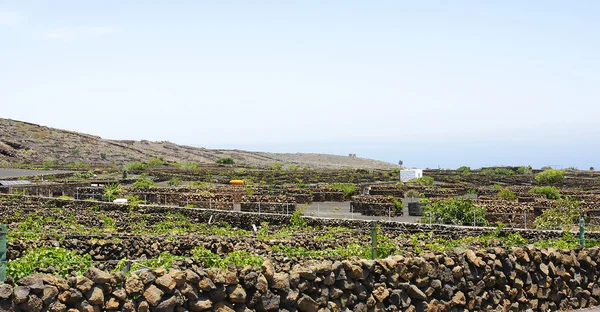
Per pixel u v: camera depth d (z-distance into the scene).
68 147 145.50
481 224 32.69
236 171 101.94
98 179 72.06
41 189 53.94
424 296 12.07
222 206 42.44
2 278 9.62
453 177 91.00
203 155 185.00
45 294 8.80
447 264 12.59
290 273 10.97
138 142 184.00
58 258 14.32
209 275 10.20
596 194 54.72
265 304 10.46
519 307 13.41
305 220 34.12
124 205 39.66
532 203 41.06
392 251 17.12
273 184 73.88
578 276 14.38
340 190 55.78
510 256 13.41
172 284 9.81
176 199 45.88
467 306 12.70
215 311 10.12
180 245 22.25
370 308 11.56
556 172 79.81
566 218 32.78
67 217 33.38
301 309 10.81
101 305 9.26
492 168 113.50
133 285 9.56
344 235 25.12
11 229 25.64
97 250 20.97
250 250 20.42
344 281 11.34
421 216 38.62
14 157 125.50
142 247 21.91
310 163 196.50
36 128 155.38
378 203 41.16
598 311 13.98
